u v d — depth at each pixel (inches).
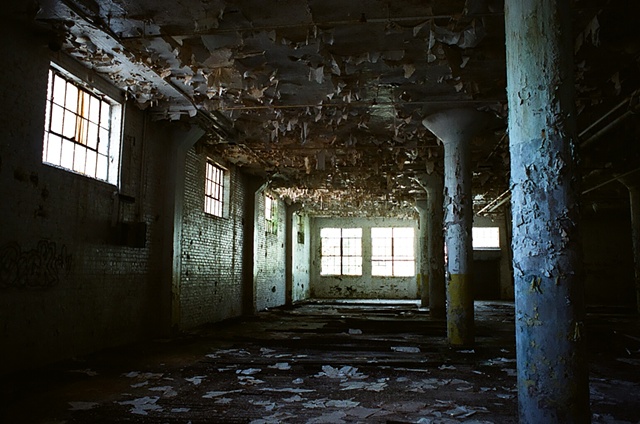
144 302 470.3
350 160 644.1
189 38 320.8
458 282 447.5
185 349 419.8
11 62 299.3
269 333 545.6
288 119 491.2
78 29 307.9
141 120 462.6
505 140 525.3
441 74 374.3
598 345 465.1
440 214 748.6
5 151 295.6
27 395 260.4
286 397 264.5
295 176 784.9
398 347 442.6
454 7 276.8
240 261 758.5
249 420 221.8
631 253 1131.3
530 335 181.5
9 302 298.8
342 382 303.0
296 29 304.0
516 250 189.0
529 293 183.2
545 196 182.7
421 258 1019.9
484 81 383.9
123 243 420.8
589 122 474.3
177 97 438.9
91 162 394.9
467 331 442.3
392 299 1304.1
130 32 313.9
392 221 1370.6
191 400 255.9
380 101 431.8
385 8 278.1
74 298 362.9
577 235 181.3
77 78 363.3
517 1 193.9
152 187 485.7
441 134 459.8
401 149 595.2
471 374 330.3
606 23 294.2
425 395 271.7
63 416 224.5
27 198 313.7
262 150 625.0
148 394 267.7
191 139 522.9
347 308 947.3
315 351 421.1
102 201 400.8
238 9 281.6
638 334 551.5
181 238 534.0
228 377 313.9
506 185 788.0
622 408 246.2
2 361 293.3
